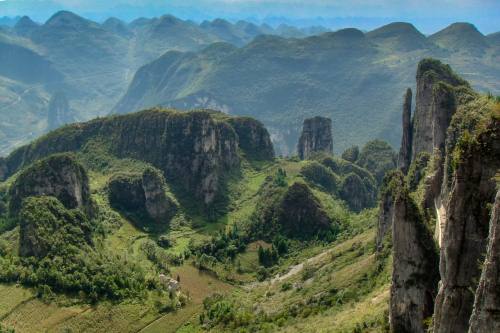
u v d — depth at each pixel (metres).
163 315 177.12
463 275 61.97
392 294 91.50
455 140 111.44
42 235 190.88
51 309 168.38
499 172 59.09
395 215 90.56
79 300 173.38
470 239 61.38
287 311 157.25
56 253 187.38
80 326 163.38
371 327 101.81
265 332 146.62
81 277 179.38
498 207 49.78
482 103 112.19
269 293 186.38
